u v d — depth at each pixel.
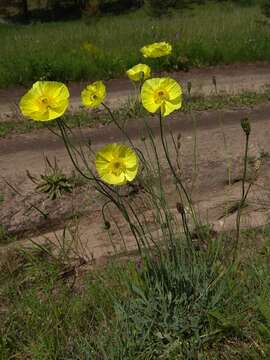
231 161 5.22
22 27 25.45
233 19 15.62
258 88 8.74
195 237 3.46
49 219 4.34
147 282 2.64
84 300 2.86
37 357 2.46
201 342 2.44
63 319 2.74
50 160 5.72
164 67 10.45
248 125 2.24
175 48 10.88
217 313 2.42
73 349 2.51
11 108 7.84
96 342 2.49
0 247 3.85
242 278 2.77
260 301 2.40
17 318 2.82
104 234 3.89
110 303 2.75
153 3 26.58
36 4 35.78
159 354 2.43
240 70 10.52
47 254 3.54
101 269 3.23
